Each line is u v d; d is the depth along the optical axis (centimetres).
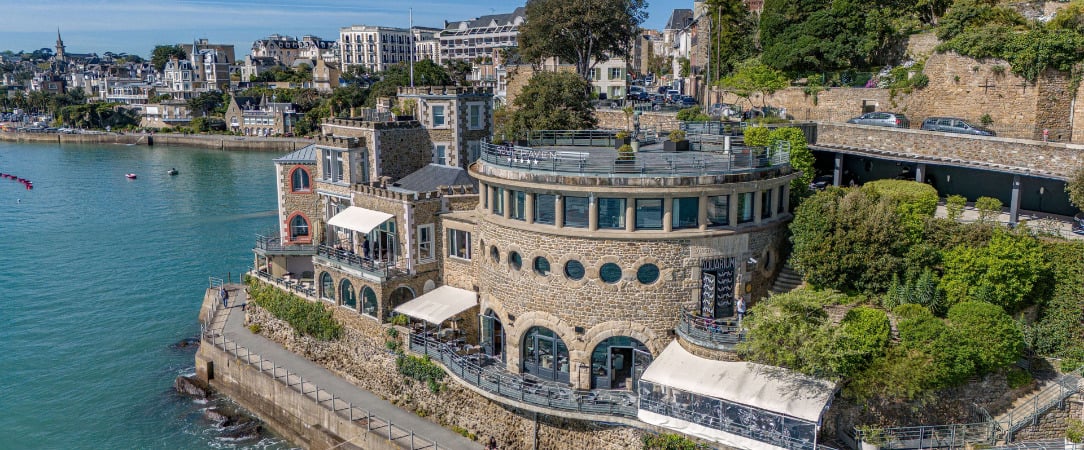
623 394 4206
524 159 4391
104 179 14900
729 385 3653
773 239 4369
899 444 3625
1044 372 3900
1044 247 4103
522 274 4384
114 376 5956
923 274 4006
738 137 5134
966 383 3759
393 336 4997
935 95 6594
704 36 10644
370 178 6053
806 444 3528
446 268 5259
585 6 9119
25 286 8062
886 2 7969
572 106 7556
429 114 6297
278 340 5909
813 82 7688
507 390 4275
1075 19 6275
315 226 6462
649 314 4144
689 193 4009
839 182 5909
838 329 3572
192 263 8819
